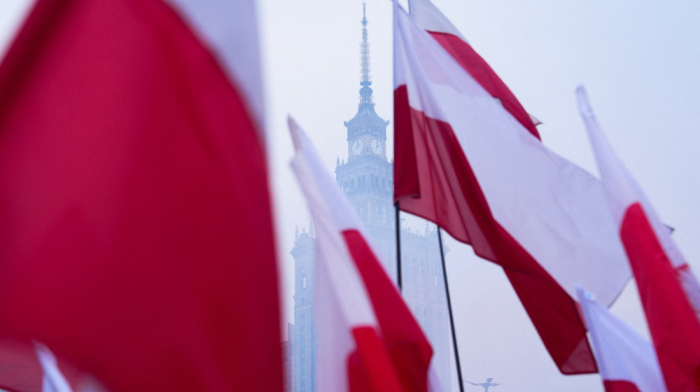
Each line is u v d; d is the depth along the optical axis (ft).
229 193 13.99
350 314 18.01
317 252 20.63
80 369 12.40
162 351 12.78
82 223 12.97
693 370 21.98
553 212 35.12
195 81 14.49
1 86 13.39
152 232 13.38
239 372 13.10
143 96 14.11
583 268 34.32
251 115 14.66
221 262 13.58
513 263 34.81
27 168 13.08
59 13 14.05
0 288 12.39
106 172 13.41
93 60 14.01
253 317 13.51
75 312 12.50
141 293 12.98
